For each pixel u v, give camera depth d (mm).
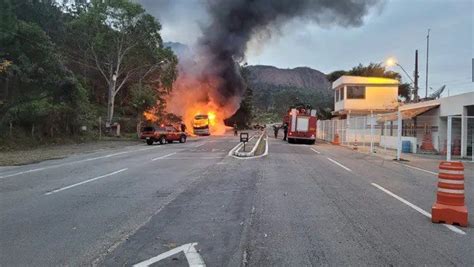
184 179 13195
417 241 6320
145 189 11172
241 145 31688
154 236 6512
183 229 6949
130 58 50125
